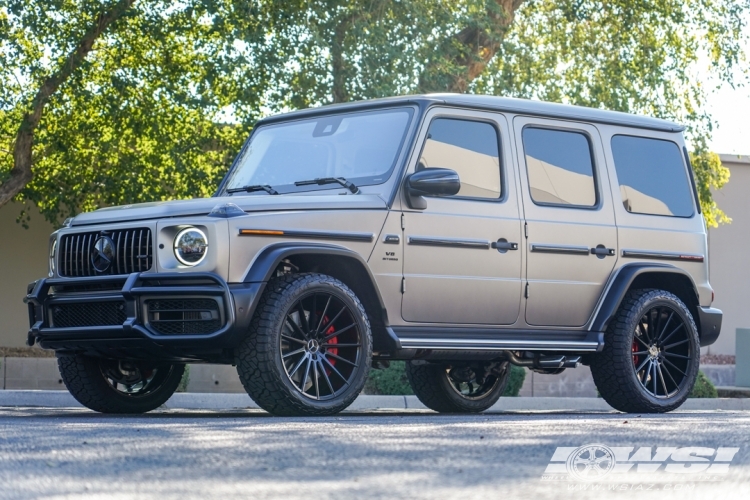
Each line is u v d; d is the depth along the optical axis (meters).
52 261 6.72
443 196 7.01
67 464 3.44
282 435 4.36
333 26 14.78
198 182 15.77
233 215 6.11
